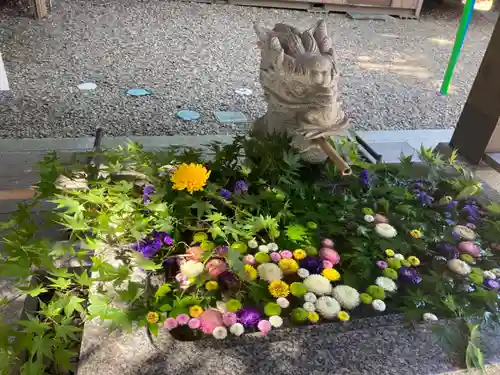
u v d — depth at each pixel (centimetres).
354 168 175
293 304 117
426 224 149
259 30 152
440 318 115
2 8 452
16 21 431
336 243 140
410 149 260
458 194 167
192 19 491
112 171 153
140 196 147
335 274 126
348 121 152
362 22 557
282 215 142
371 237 141
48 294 129
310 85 145
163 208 133
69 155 226
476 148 223
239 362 98
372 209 155
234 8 542
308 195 154
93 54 379
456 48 245
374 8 584
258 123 174
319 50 149
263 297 117
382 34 523
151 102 308
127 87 327
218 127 281
